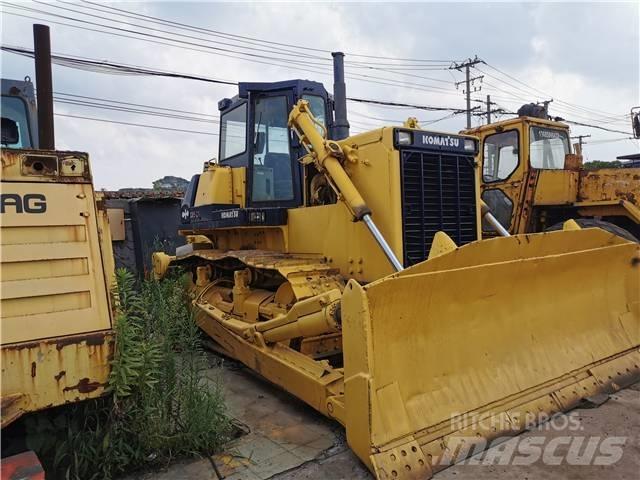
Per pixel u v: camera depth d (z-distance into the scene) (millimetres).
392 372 2830
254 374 4727
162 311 3516
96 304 2459
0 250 2250
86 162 2529
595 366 3799
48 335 2305
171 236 9391
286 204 5117
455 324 3154
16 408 2180
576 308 3928
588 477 2707
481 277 3160
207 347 5445
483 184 7938
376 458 2604
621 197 6832
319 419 3639
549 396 3402
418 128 4137
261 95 5297
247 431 3451
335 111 5348
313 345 4004
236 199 5746
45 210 2383
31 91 4207
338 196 4070
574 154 7543
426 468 2691
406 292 2830
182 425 3121
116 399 2535
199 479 2812
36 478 2008
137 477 2842
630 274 4336
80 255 2451
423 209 3955
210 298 5676
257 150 5379
